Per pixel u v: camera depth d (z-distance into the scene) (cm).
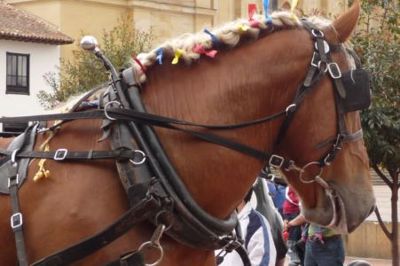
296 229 970
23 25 3678
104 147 362
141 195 350
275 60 377
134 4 3956
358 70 377
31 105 3688
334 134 376
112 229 347
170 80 378
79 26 3900
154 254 358
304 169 378
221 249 399
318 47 378
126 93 371
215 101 372
